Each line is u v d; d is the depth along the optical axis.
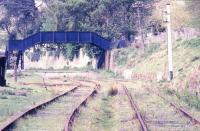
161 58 101.50
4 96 50.81
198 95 48.72
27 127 28.77
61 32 136.12
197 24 131.50
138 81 91.75
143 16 169.75
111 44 145.62
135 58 128.88
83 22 177.12
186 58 83.31
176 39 109.81
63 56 183.75
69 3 177.25
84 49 172.25
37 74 136.38
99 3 174.25
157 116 35.53
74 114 35.25
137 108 38.91
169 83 71.88
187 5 151.62
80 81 99.62
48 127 28.97
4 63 69.56
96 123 32.03
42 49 193.12
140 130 27.70
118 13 172.62
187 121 32.25
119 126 29.98
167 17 79.44
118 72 129.50
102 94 60.38
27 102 46.25
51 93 61.22
